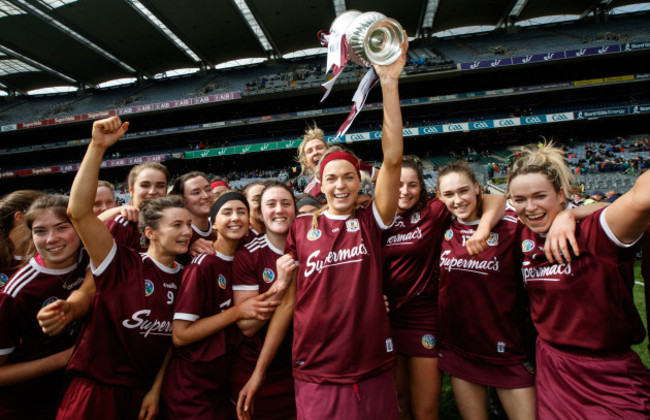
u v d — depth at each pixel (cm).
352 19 180
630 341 169
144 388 205
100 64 3039
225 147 2711
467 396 221
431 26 3036
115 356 193
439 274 242
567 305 175
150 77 3434
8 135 3002
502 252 211
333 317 170
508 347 210
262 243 225
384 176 183
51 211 194
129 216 271
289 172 2652
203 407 202
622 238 156
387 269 249
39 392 203
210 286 211
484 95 2550
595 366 170
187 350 205
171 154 2680
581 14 3056
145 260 212
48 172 2759
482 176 2108
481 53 2838
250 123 2733
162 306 209
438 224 243
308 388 171
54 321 170
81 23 2341
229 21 2572
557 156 183
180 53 3072
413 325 243
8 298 187
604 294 165
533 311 195
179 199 220
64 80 3272
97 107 3138
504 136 2727
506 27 3150
